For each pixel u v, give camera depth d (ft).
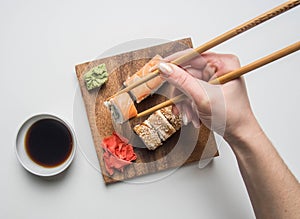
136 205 1.70
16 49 1.70
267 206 1.51
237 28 1.34
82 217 1.69
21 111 1.70
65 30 1.70
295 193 1.47
